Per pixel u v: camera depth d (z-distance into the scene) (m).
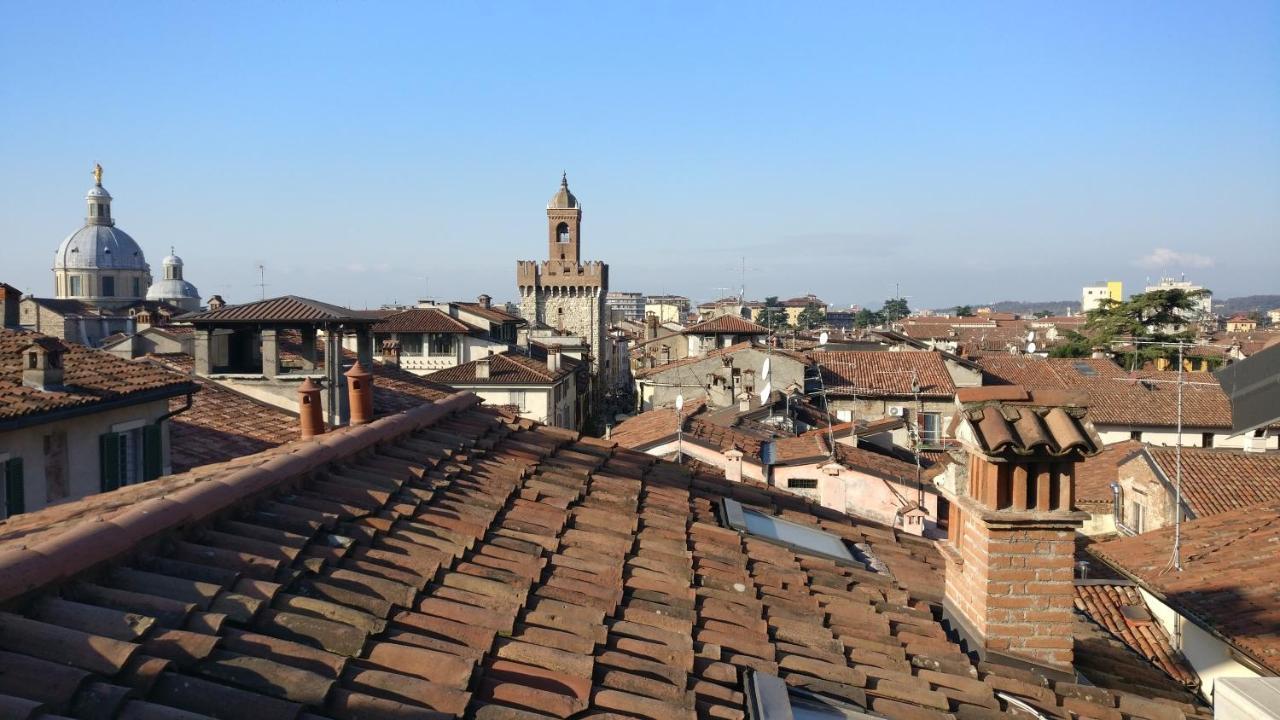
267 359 26.56
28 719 4.27
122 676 5.00
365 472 9.98
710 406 54.47
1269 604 14.64
